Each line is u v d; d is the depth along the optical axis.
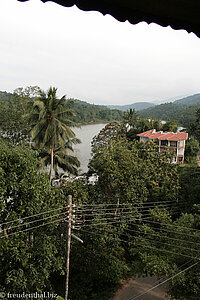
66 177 18.41
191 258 9.25
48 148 19.11
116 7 1.69
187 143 32.34
